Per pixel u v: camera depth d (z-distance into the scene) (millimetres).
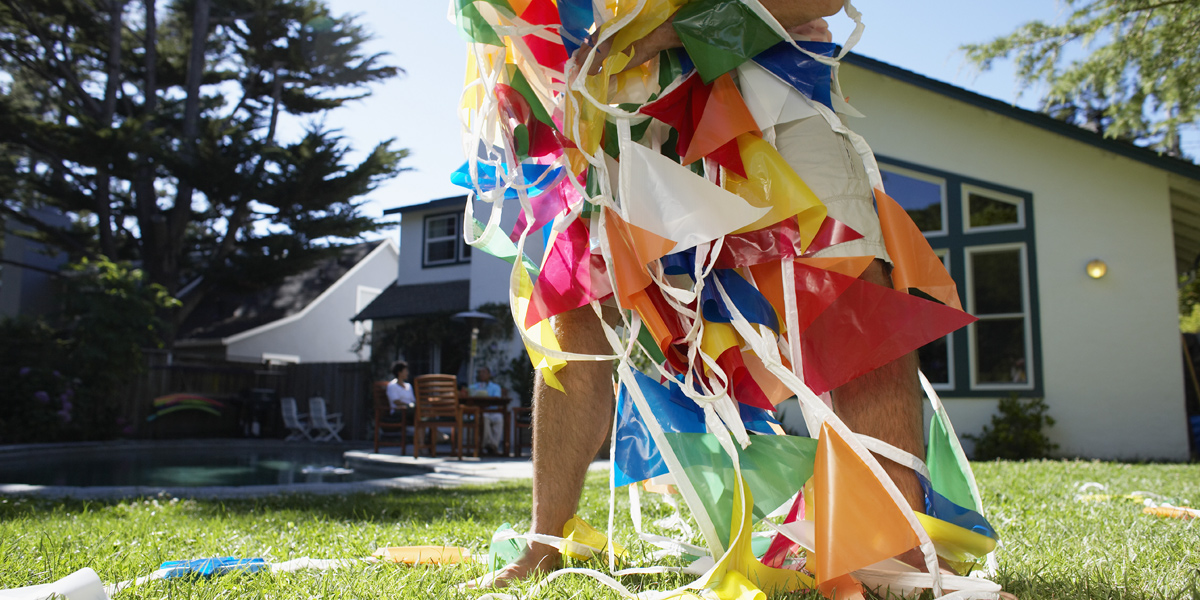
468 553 1835
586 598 1298
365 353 17328
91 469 7883
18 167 16906
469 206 1645
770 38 1393
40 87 18766
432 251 15031
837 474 1203
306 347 19125
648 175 1352
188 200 17328
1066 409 8062
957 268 8695
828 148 1390
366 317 14523
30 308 19172
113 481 6598
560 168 1641
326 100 19328
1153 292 7852
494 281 13070
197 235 18906
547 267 1562
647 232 1324
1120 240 8039
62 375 11773
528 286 1571
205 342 17406
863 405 1305
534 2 1472
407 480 5535
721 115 1385
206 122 16922
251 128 17938
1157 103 7152
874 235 1353
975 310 8602
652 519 2639
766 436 1353
